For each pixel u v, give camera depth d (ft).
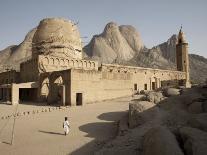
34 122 63.41
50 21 155.33
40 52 150.41
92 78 107.14
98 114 71.51
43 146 40.65
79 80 100.83
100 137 45.47
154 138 25.40
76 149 38.09
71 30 161.17
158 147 23.41
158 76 179.11
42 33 152.97
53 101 109.91
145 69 167.43
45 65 122.83
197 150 21.50
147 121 44.32
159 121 43.01
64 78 101.76
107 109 81.41
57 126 57.47
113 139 41.55
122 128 47.26
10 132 52.37
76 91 98.99
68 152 36.76
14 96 109.09
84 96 101.96
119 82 125.59
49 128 55.52
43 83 118.52
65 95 100.27
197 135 24.36
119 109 78.84
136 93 139.74
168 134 25.23
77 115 72.28
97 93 109.29
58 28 153.79
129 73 134.51
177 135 27.14
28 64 133.39
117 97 122.93
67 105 98.48
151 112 46.78
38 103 113.50
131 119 47.34
